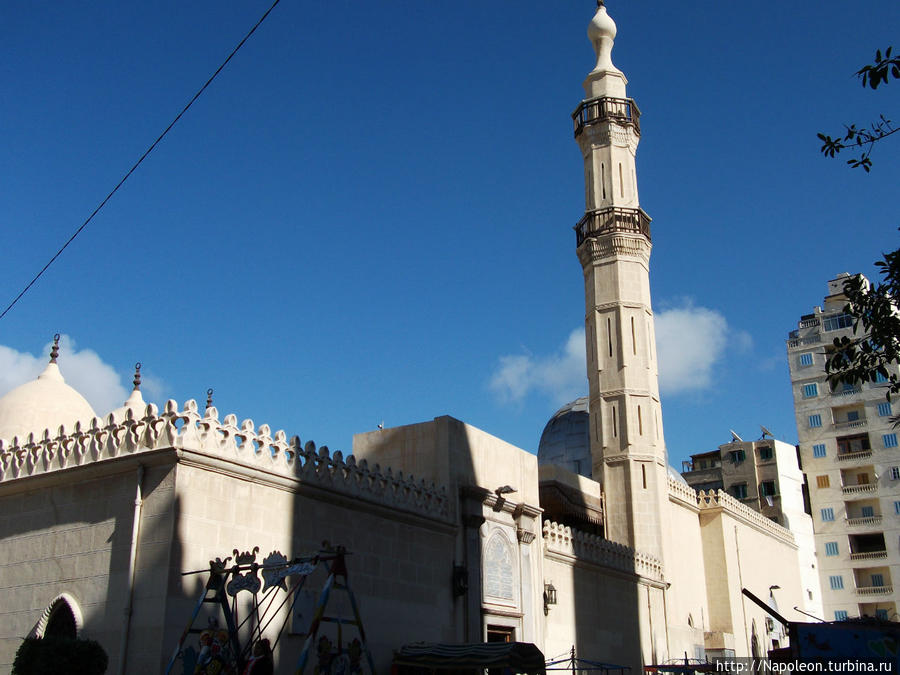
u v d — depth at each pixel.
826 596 75.62
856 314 18.41
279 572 18.25
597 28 53.41
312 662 21.86
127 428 20.97
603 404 47.31
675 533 51.75
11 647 21.08
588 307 49.62
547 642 33.62
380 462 31.14
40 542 21.67
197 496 20.16
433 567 27.69
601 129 51.38
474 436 31.55
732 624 53.62
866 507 76.62
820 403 80.75
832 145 16.75
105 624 19.52
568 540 37.06
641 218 49.94
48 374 33.97
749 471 78.06
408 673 25.20
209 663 17.92
